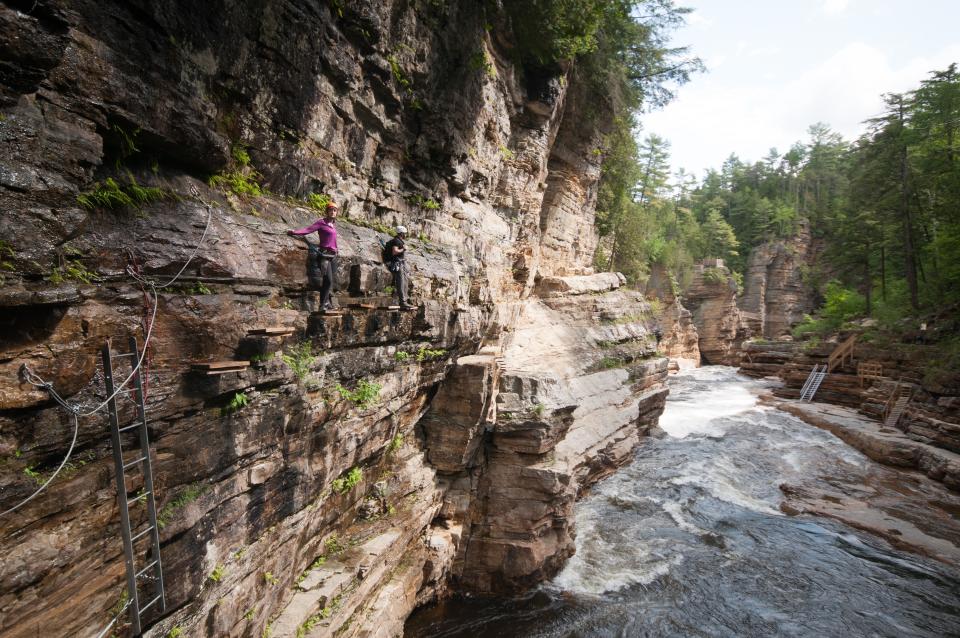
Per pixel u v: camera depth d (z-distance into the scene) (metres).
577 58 23.91
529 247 23.89
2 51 4.10
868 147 44.81
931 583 14.86
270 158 8.71
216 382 6.38
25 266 4.39
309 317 8.56
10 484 4.26
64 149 4.72
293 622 8.33
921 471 23.53
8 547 4.26
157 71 6.05
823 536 17.50
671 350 55.97
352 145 11.06
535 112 21.81
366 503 11.74
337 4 9.44
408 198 13.64
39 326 4.57
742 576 14.90
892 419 29.05
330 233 8.70
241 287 7.05
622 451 22.47
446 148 14.48
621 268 44.41
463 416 14.09
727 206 89.69
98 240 5.26
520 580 13.73
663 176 66.19
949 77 39.06
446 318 13.34
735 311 65.38
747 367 53.34
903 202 41.72
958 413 25.00
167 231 6.09
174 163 6.66
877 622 13.12
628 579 14.55
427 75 12.95
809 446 27.02
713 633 12.51
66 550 4.71
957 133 39.66
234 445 6.78
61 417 4.74
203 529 6.35
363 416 10.37
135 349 5.41
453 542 13.69
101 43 5.23
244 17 7.61
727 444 26.80
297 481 8.31
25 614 4.37
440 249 14.41
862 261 49.78
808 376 40.84
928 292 39.62
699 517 18.47
